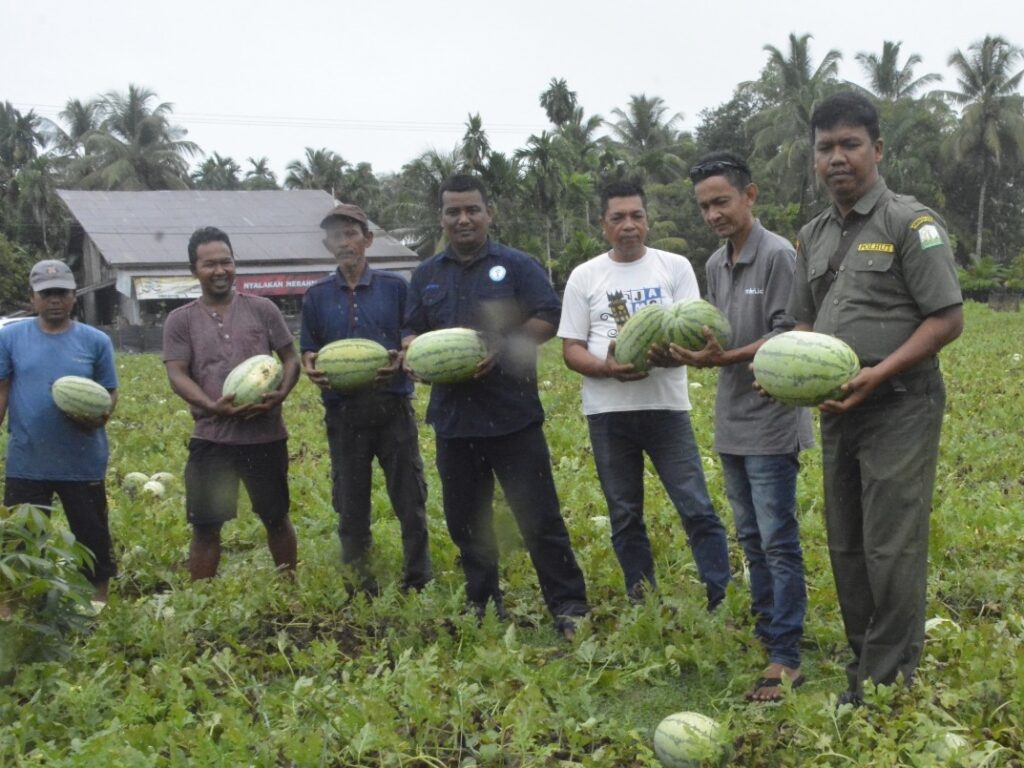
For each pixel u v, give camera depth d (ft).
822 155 13.80
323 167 230.48
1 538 16.12
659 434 17.99
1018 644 15.01
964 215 222.48
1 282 168.66
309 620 18.54
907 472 13.34
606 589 19.75
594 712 14.52
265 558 23.59
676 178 186.39
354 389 19.20
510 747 13.53
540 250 137.59
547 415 42.75
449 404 18.06
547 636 18.17
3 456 33.73
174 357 20.13
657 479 27.71
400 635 17.85
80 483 19.99
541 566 18.35
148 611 18.10
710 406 42.47
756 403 15.88
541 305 17.97
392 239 140.46
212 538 20.57
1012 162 202.80
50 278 19.75
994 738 12.69
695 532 18.03
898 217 13.46
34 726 14.21
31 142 227.40
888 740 12.15
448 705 14.51
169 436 40.42
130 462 35.09
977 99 200.34
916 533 13.46
